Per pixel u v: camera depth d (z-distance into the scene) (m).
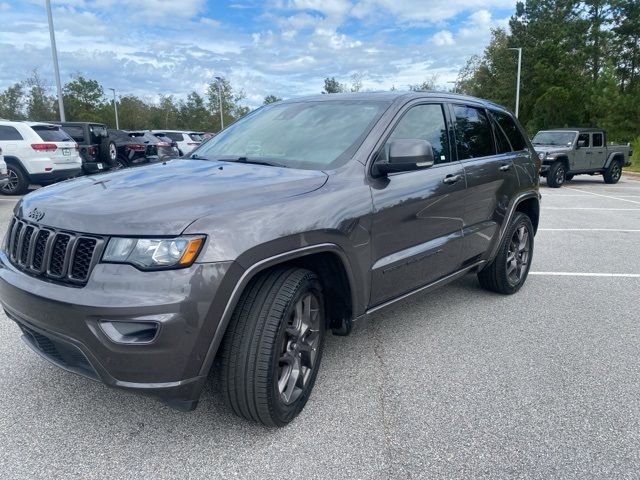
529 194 5.12
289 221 2.60
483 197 4.35
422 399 3.11
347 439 2.70
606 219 10.23
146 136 22.34
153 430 2.76
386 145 3.37
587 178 21.98
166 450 2.60
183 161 3.61
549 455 2.58
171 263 2.27
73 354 2.44
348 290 3.06
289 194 2.76
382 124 3.42
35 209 2.69
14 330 4.04
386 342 3.95
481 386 3.28
